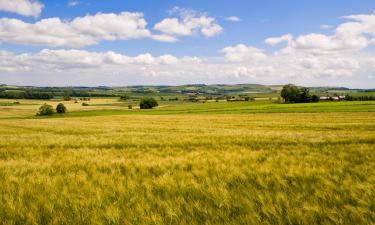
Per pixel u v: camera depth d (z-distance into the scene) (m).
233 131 28.62
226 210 5.29
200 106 123.31
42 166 9.84
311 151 12.39
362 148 12.45
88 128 38.06
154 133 25.91
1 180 7.78
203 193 6.27
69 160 10.94
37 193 6.62
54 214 5.30
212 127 38.53
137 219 4.99
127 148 15.00
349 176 7.26
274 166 8.89
